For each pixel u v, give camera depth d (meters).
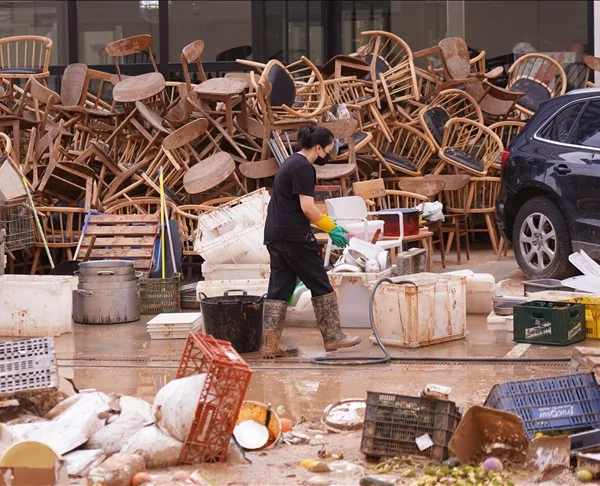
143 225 19.67
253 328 14.73
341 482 9.16
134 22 28.20
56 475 8.88
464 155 23.36
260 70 24.91
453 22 29.86
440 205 20.91
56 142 22.22
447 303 15.22
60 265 19.25
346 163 22.73
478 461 9.49
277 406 11.80
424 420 9.63
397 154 24.94
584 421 9.98
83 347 15.32
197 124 21.38
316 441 10.41
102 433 10.02
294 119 22.02
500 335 15.72
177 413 9.68
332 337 14.55
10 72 24.44
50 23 28.50
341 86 25.09
